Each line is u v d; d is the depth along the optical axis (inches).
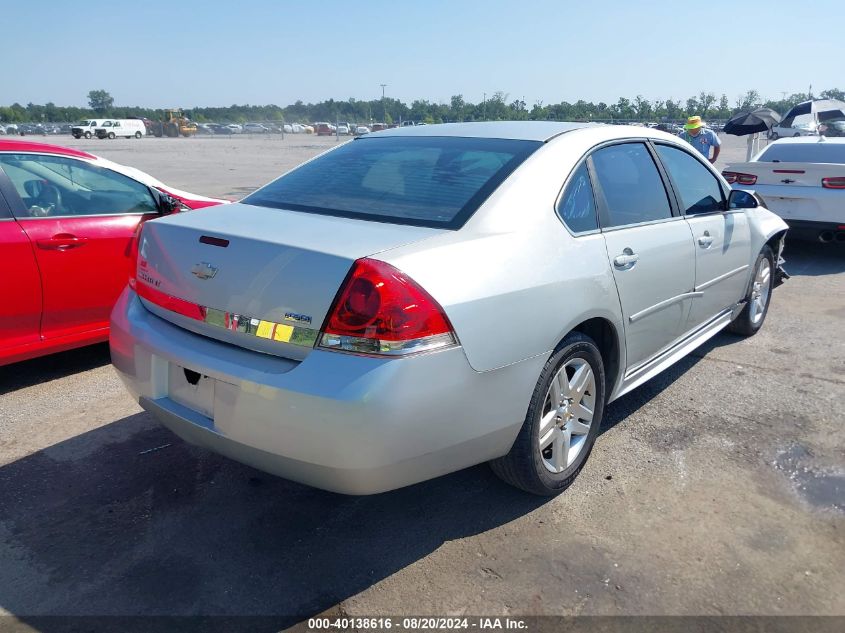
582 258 118.0
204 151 1427.2
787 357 195.6
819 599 99.0
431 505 123.0
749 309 205.8
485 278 100.7
